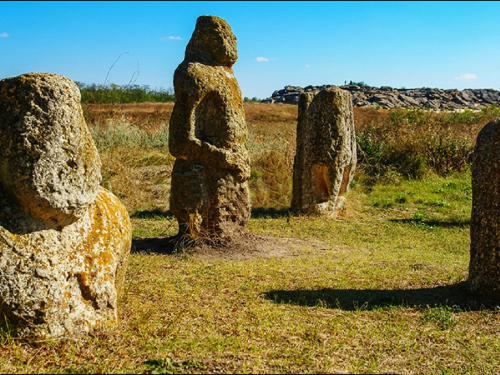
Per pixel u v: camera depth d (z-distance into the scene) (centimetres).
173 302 493
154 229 927
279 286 572
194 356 372
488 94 6700
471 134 1777
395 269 671
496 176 529
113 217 429
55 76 373
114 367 346
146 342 391
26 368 337
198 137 754
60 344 368
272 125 2888
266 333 429
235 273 616
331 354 399
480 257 550
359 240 889
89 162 387
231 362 367
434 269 673
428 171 1545
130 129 1684
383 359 402
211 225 770
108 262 411
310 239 877
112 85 1956
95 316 397
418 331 464
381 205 1228
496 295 540
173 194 759
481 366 405
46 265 365
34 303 357
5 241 355
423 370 390
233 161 761
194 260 693
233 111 763
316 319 474
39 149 358
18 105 360
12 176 355
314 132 1075
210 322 447
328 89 1080
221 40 767
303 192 1096
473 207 559
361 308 513
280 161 1395
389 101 5850
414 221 1074
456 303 541
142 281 557
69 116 371
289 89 7638
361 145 1595
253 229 928
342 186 1177
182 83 731
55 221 376
